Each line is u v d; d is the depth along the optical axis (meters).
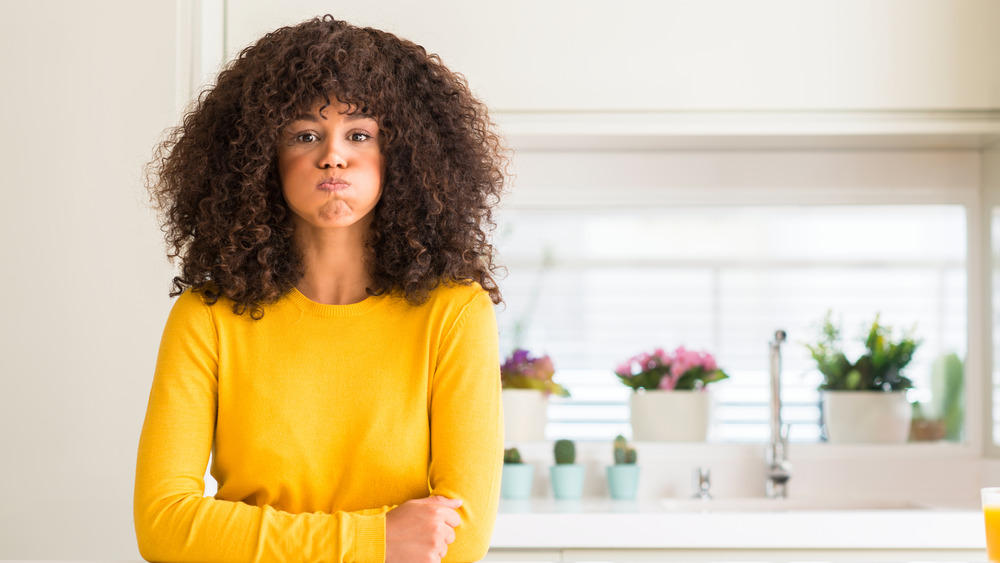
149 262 1.88
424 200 1.12
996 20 2.08
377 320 1.08
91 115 1.90
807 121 2.08
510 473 2.17
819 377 2.54
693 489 2.27
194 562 0.96
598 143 2.31
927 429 2.40
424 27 2.06
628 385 2.39
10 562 0.94
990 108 2.07
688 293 2.61
